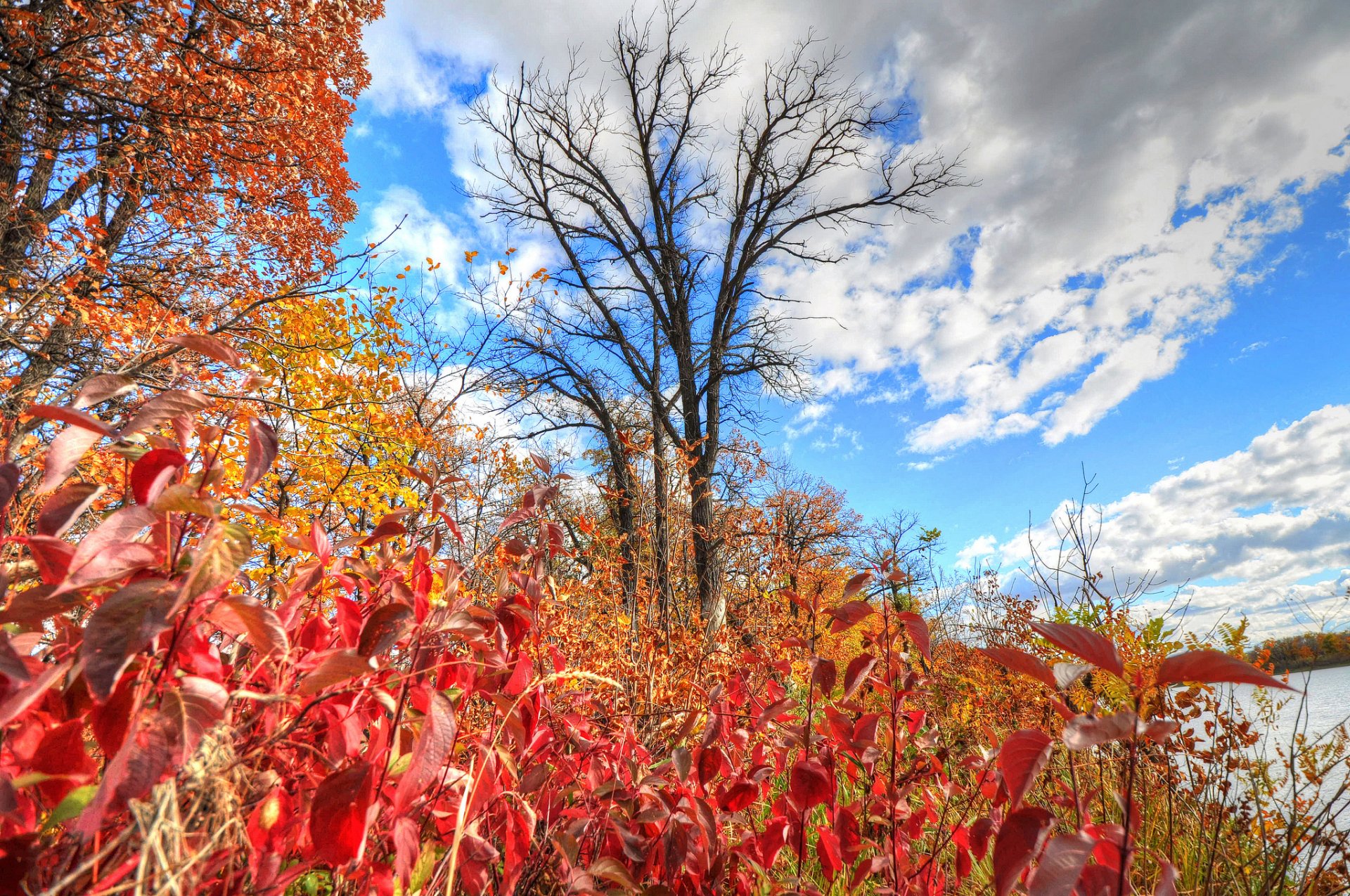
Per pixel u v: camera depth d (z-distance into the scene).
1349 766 2.16
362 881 0.98
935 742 1.87
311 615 1.22
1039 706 3.33
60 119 5.75
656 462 5.61
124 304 5.09
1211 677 0.71
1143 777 2.38
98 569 0.68
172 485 0.75
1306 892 2.04
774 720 1.94
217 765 0.68
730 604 5.20
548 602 1.84
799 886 1.57
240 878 0.78
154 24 5.53
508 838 1.20
